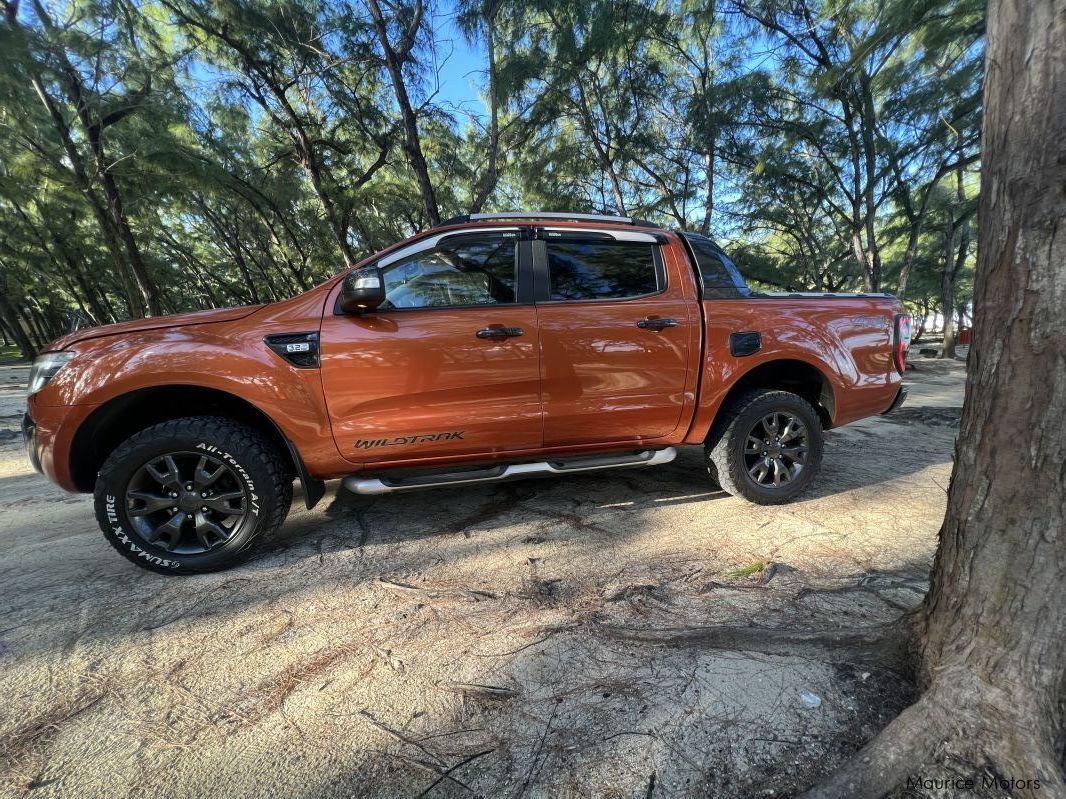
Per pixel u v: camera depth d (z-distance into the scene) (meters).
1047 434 1.21
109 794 1.30
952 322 16.08
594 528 2.87
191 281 25.16
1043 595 1.24
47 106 8.19
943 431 5.20
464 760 1.37
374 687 1.66
